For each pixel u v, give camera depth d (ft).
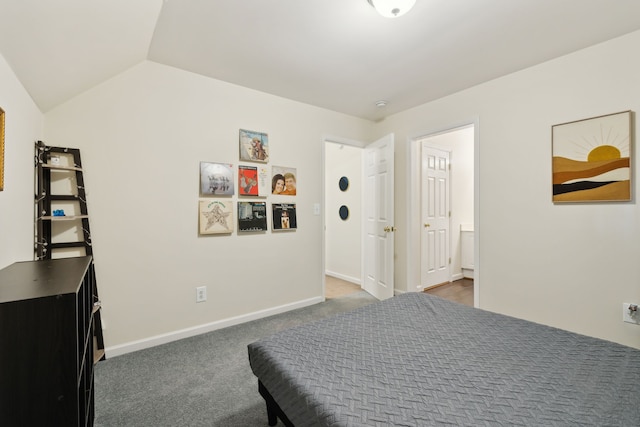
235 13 5.68
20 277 3.47
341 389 3.06
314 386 3.13
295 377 3.33
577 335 4.22
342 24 6.07
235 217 9.00
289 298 10.30
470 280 14.52
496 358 3.62
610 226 6.79
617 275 6.71
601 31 6.35
